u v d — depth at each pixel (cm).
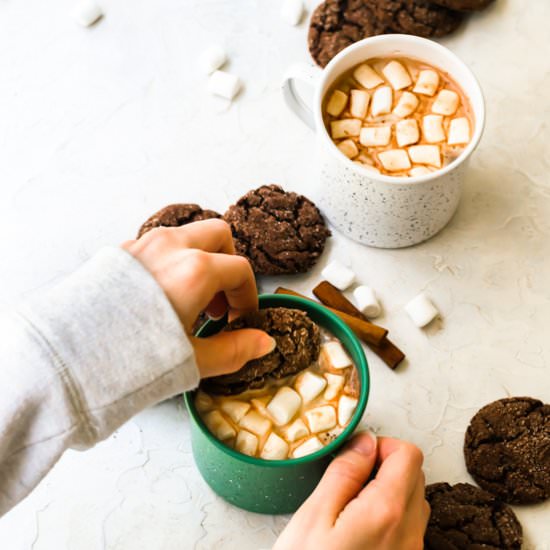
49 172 79
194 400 65
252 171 79
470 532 70
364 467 64
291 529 63
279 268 75
